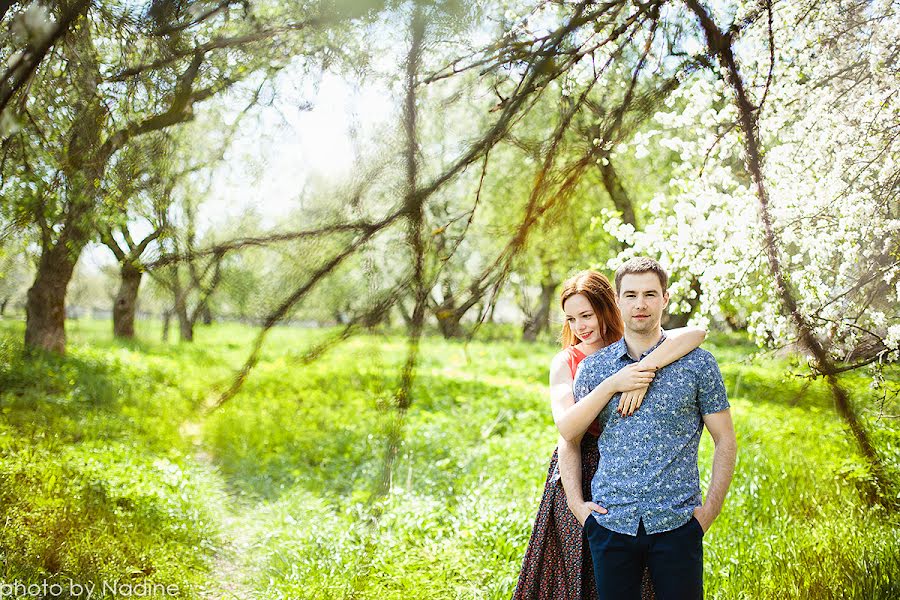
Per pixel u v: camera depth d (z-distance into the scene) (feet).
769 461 17.89
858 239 14.08
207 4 11.03
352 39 10.46
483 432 26.81
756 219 13.99
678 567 8.23
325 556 14.35
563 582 9.48
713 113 13.88
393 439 14.03
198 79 11.60
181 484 18.17
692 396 8.50
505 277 11.80
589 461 9.39
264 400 30.07
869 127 13.34
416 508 16.38
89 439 22.39
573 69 11.42
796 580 11.68
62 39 11.71
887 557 12.00
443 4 9.74
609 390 8.61
